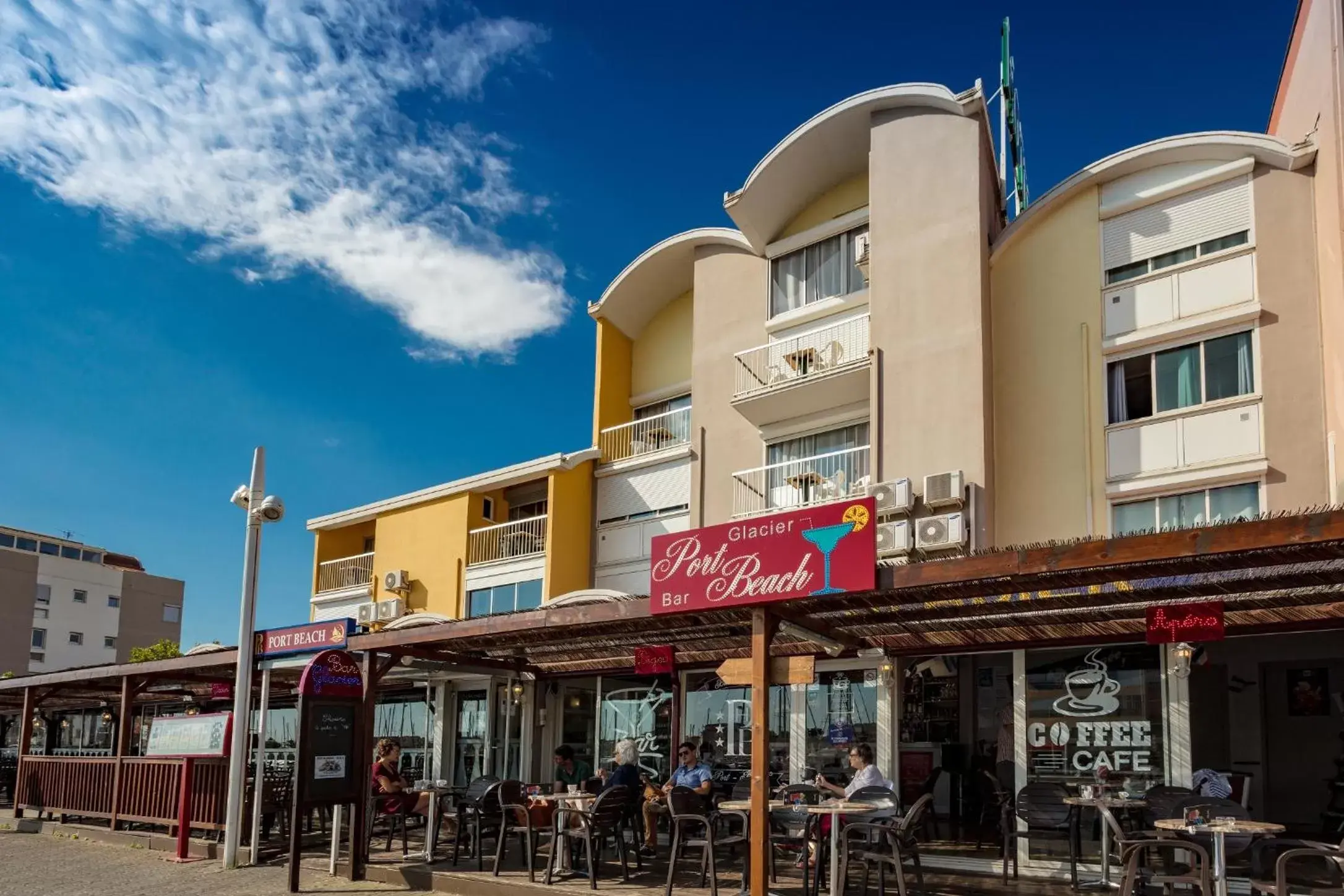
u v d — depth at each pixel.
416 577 25.73
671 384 23.77
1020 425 16.67
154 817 15.64
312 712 12.16
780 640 13.11
